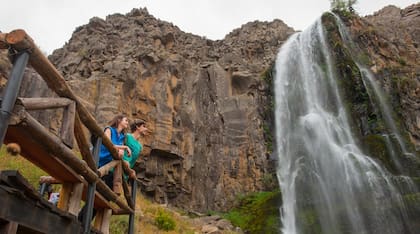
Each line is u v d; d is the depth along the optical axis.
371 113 30.30
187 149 25.91
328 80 34.09
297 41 40.19
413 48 42.84
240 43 39.72
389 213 20.69
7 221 2.34
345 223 21.27
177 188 24.33
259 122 31.44
